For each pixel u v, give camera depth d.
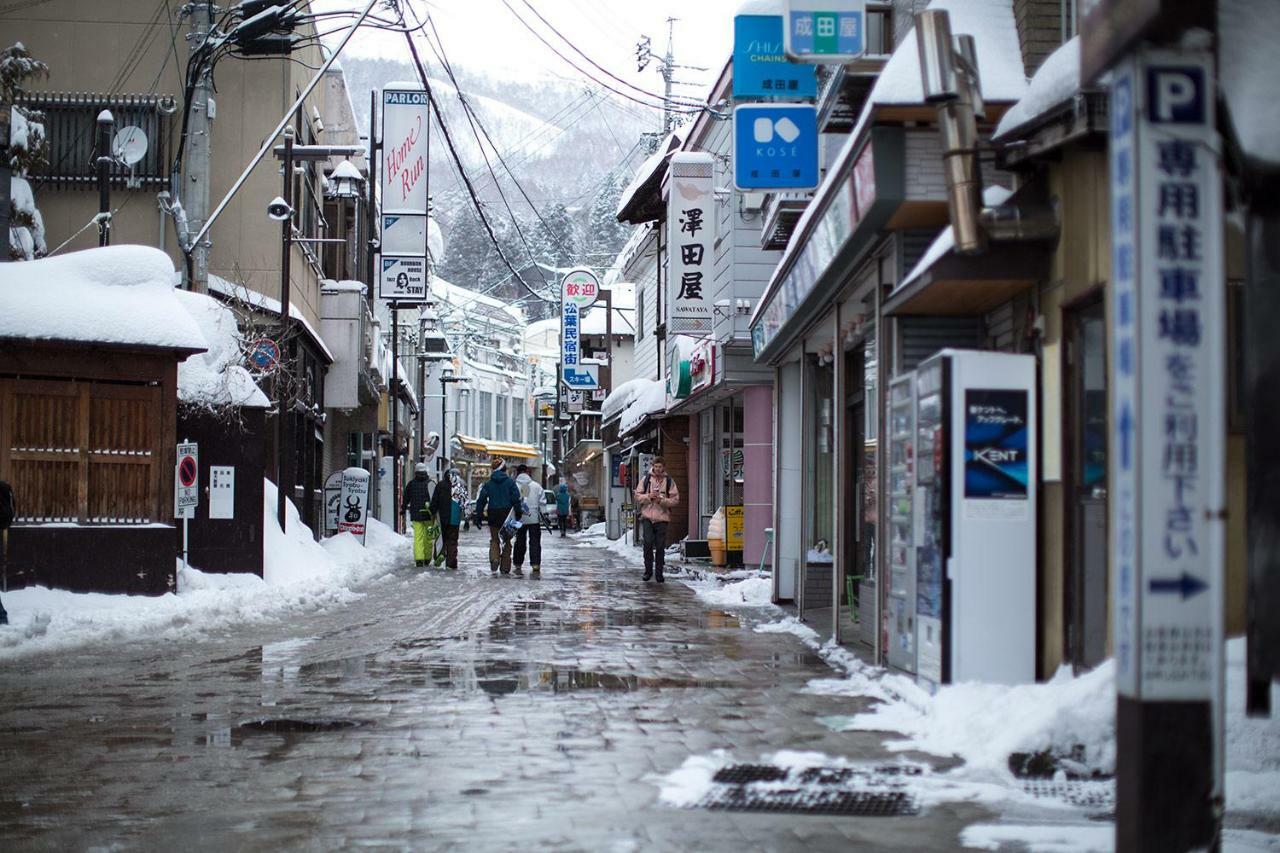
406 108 30.58
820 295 13.20
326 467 37.25
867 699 9.95
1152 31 4.63
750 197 23.33
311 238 29.16
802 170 15.54
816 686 10.62
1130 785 4.67
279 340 23.20
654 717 9.17
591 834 6.07
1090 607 8.38
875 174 9.60
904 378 9.99
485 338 90.88
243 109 25.33
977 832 6.14
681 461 34.25
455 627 15.37
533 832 6.11
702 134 27.72
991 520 8.86
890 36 13.85
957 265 9.01
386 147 30.38
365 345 33.81
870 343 13.69
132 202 24.64
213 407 18.86
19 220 21.86
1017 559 8.87
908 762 7.65
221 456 19.22
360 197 33.97
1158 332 4.68
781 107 15.55
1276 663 5.76
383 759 7.75
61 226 24.47
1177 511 4.66
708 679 11.05
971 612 8.83
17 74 21.91
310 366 28.92
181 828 6.20
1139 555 4.66
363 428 40.44
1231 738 6.99
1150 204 4.71
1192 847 4.59
